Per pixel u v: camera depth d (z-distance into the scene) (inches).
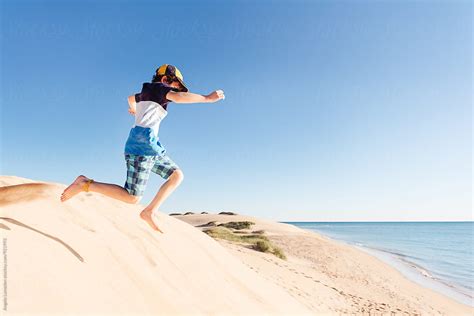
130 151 137.3
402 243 1898.4
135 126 140.1
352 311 346.9
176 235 245.3
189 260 208.1
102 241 163.9
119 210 230.1
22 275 103.0
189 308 147.9
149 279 154.4
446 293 622.2
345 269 697.6
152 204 138.6
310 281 438.0
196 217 2317.9
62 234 147.0
